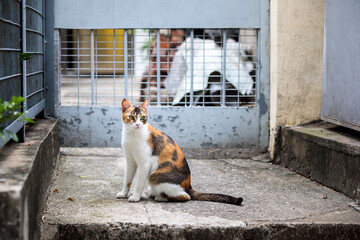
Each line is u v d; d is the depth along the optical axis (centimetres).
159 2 621
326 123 607
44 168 413
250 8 629
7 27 345
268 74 639
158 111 634
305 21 603
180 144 641
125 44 628
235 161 624
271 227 367
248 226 364
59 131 626
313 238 373
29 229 289
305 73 611
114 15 619
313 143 522
